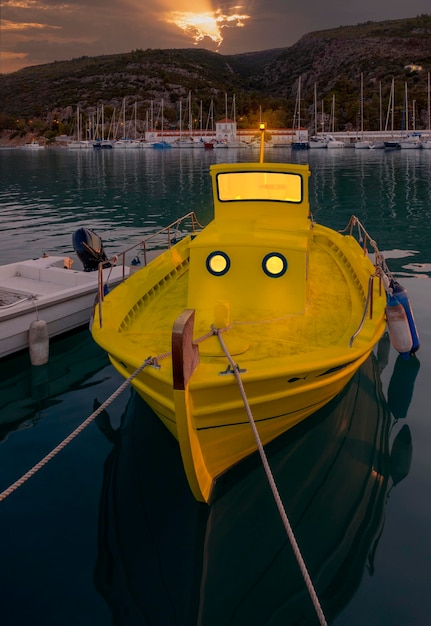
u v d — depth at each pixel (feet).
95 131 498.69
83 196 95.86
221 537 15.70
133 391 24.45
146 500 17.15
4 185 118.52
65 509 16.58
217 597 13.62
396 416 21.86
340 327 20.10
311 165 171.53
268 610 13.30
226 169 22.82
